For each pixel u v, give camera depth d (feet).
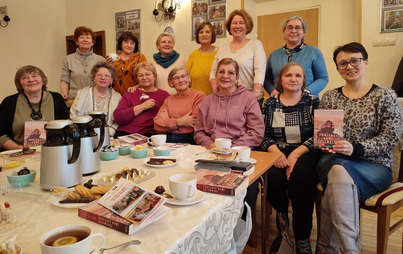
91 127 4.14
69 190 3.10
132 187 2.86
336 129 5.32
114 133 8.75
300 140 6.66
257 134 6.56
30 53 16.46
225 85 6.83
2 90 15.43
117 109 8.77
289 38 8.65
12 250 2.02
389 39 10.77
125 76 10.46
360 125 5.83
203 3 14.05
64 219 2.64
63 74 11.49
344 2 12.16
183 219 2.62
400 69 10.03
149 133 8.79
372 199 5.16
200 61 9.82
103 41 17.01
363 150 5.41
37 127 5.71
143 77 8.82
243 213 4.39
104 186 3.32
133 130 8.64
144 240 2.26
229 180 3.45
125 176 3.54
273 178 6.25
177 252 2.22
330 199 5.16
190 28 14.51
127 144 5.80
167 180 3.68
